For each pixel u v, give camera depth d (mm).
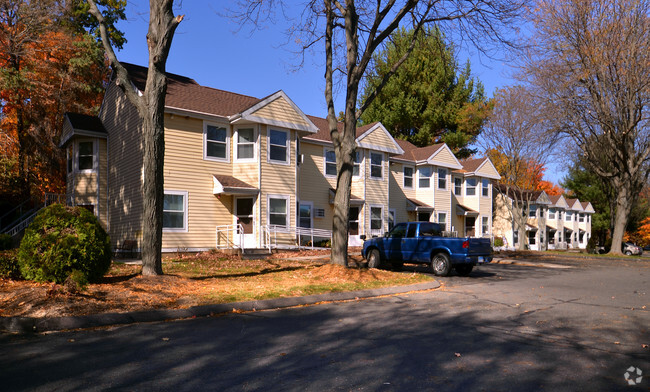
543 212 53281
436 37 15422
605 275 17047
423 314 8367
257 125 20703
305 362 5207
